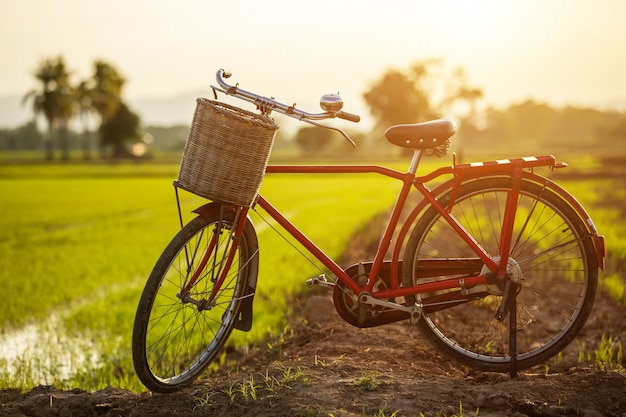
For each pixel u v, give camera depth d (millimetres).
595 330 5660
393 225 3748
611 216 15305
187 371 3738
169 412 3311
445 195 3736
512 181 3723
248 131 3273
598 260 3697
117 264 10445
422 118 93125
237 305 3857
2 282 9031
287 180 42594
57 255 11508
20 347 6273
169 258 3461
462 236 3727
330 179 44156
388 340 4555
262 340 5727
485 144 160375
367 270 3773
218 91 3545
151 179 43781
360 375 3607
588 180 34531
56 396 3590
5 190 32188
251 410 3176
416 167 3729
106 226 16375
